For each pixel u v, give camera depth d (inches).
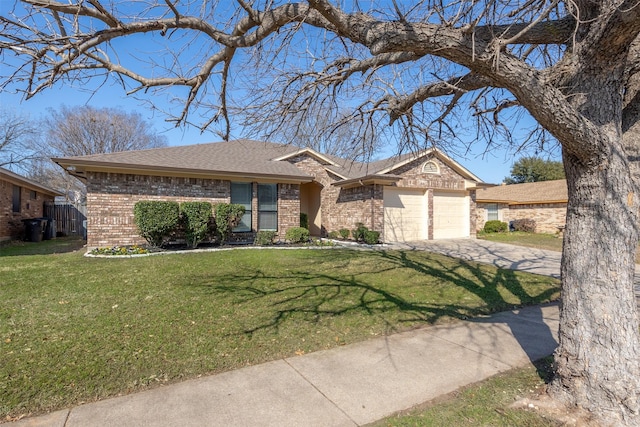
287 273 332.5
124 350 162.6
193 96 157.3
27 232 631.8
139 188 480.4
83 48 118.5
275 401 123.6
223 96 171.2
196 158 549.6
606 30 105.7
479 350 172.4
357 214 642.2
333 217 716.7
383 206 619.5
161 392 129.2
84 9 110.3
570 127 111.3
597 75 118.7
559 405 122.6
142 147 1085.8
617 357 116.0
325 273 338.6
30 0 101.1
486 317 230.5
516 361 159.8
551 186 979.3
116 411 116.5
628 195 119.0
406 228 653.9
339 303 245.3
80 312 212.4
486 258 478.0
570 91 122.9
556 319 226.8
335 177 711.1
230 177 529.3
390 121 199.6
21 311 212.4
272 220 582.6
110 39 125.6
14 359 151.5
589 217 122.6
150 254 419.2
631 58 120.8
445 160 675.4
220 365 151.6
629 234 118.8
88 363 149.3
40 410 116.3
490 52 110.3
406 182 640.4
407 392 131.0
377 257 438.0
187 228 474.9
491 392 131.9
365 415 115.9
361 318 217.0
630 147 131.2
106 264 354.9
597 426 112.3
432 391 132.0
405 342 181.9
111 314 209.6
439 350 171.8
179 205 489.1
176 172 481.4
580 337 122.1
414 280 325.4
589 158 119.4
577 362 121.6
